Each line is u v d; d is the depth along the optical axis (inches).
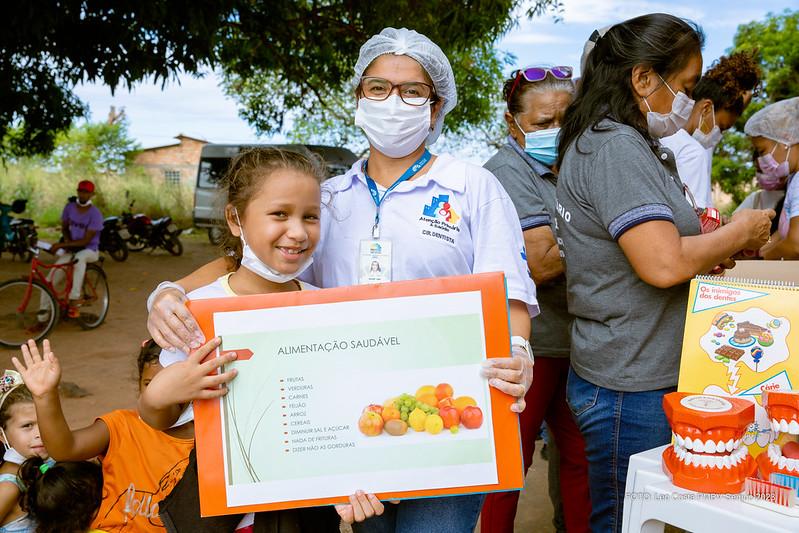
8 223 505.0
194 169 999.6
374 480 59.2
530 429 103.2
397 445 59.6
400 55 71.2
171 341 59.0
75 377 225.5
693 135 129.3
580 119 79.4
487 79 568.1
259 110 608.1
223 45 405.1
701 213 80.0
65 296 295.6
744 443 64.2
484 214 71.1
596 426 77.5
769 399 58.6
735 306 67.2
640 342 74.1
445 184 71.0
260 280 66.4
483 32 380.2
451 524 66.3
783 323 64.7
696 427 59.0
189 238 720.3
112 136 1218.6
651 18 77.2
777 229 142.0
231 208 65.3
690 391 67.9
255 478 58.8
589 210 76.1
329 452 59.2
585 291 78.4
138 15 301.1
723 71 127.6
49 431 77.4
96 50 311.7
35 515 90.5
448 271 71.0
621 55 77.0
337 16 420.5
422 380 59.9
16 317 274.1
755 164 140.4
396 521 71.9
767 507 56.6
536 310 71.8
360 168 75.7
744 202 156.0
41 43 304.5
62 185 861.8
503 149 112.6
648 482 64.7
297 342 59.7
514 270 70.0
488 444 59.7
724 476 59.4
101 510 86.0
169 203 846.5
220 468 58.8
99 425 85.8
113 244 534.6
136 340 283.4
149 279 462.3
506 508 100.3
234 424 59.0
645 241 69.2
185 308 59.2
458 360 60.0
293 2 401.1
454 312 60.2
